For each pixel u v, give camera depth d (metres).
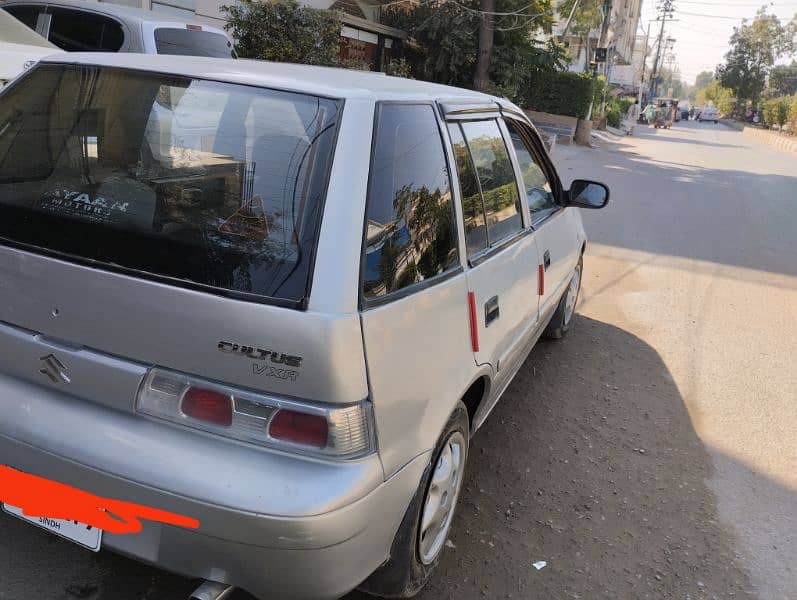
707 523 3.40
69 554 2.66
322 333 1.82
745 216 12.66
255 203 2.05
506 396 4.53
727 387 5.06
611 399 4.67
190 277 1.96
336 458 1.86
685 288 7.49
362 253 1.97
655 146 30.53
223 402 1.89
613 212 11.71
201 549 1.91
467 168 2.87
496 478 3.57
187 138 2.26
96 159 2.31
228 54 8.27
